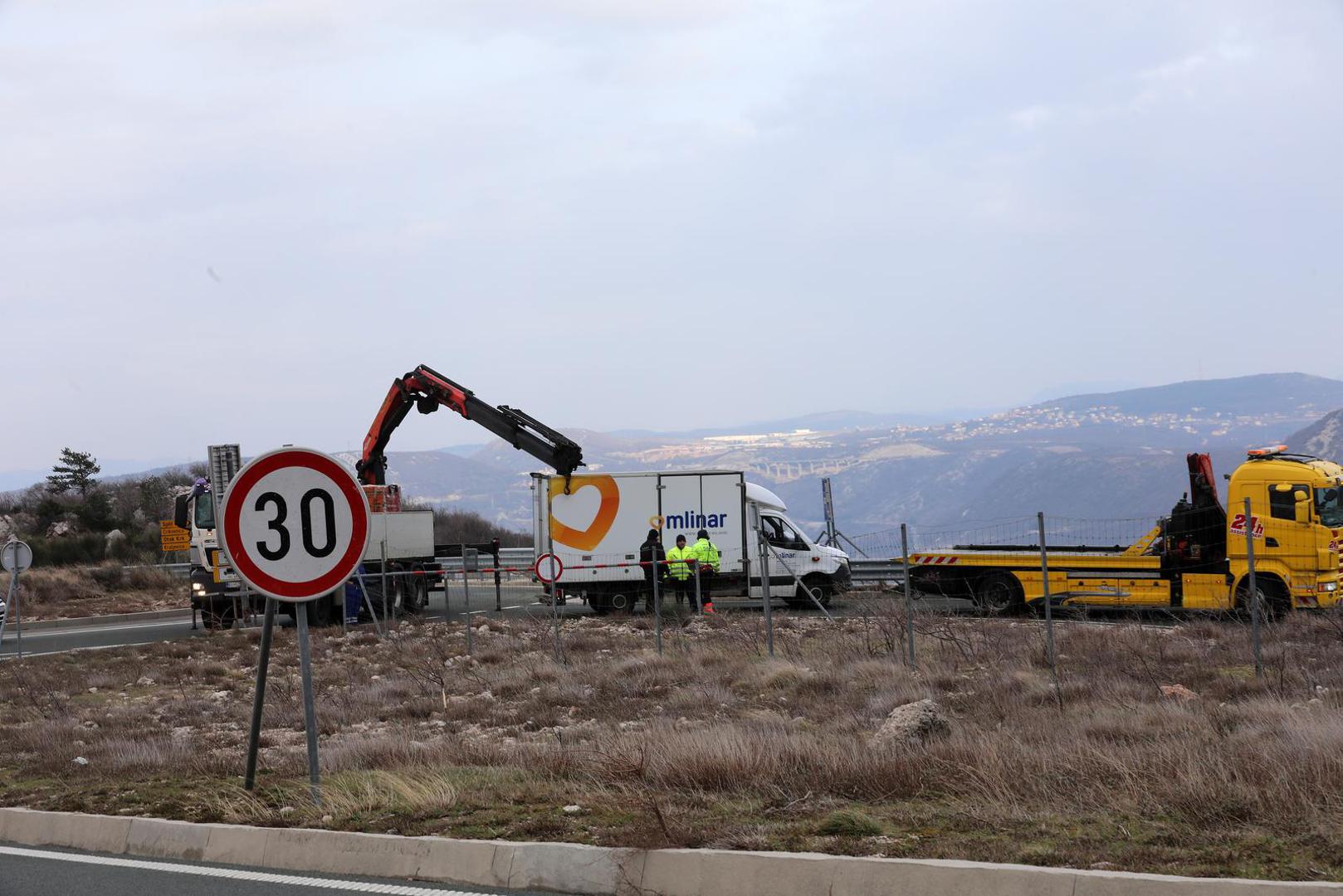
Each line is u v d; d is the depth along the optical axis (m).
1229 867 5.61
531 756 10.08
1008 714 12.71
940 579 28.08
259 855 7.31
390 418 34.12
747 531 31.78
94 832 8.04
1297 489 24.97
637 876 6.13
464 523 58.19
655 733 10.70
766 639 20.89
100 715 15.91
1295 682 14.71
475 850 6.61
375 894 6.40
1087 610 26.84
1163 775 7.61
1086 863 5.75
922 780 8.11
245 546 8.05
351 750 10.95
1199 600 25.92
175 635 29.28
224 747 12.52
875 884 5.61
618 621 27.53
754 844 6.29
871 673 16.81
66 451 61.41
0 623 25.94
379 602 30.61
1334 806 6.65
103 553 49.91
